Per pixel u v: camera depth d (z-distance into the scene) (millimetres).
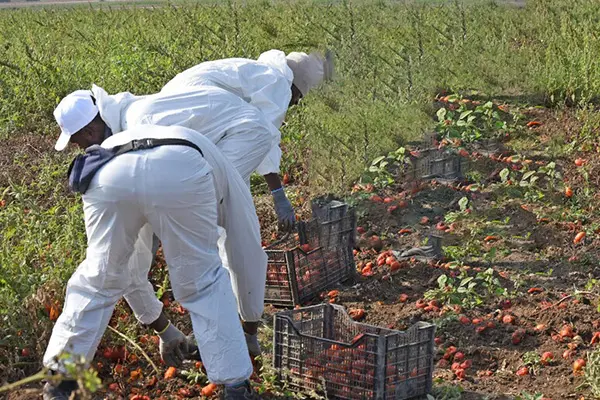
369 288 7336
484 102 12273
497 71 13016
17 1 42500
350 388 5473
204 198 5020
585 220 8531
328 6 18875
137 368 6051
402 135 10758
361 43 14391
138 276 5520
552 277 7406
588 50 12430
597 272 7473
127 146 4988
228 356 5082
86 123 5613
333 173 9773
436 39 15516
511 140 10781
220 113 5777
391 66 13367
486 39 14914
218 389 5617
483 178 9742
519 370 5965
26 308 6117
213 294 5125
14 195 8836
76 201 8352
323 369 5559
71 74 13320
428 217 8836
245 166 5824
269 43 15305
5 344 5926
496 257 7855
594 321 6500
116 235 5016
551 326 6539
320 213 7422
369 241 8273
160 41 15195
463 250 7918
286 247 8094
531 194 9055
